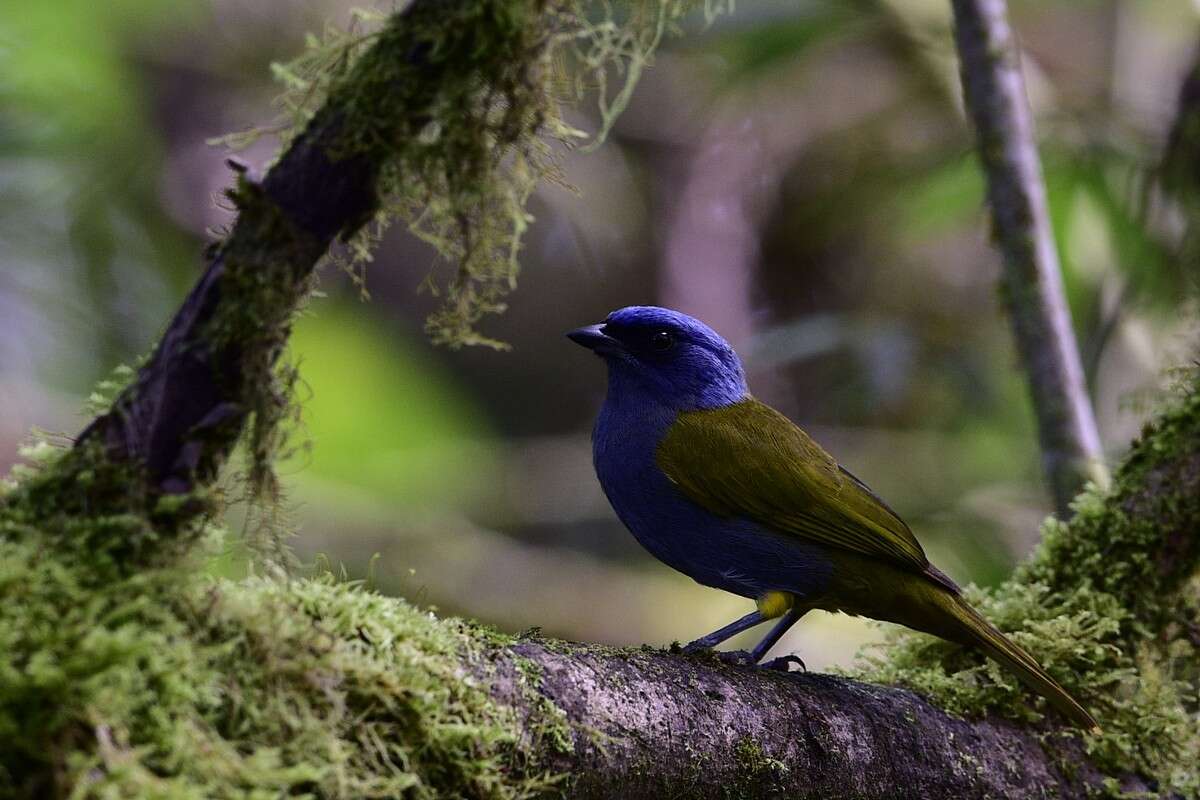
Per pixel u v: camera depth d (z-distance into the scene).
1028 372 10.63
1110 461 11.46
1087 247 15.19
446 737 4.89
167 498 4.71
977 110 11.05
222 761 4.24
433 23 5.07
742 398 9.38
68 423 14.29
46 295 14.84
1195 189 14.10
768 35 16.50
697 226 18.92
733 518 8.74
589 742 5.45
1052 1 17.50
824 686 6.84
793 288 18.67
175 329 4.91
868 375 15.74
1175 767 7.55
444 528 16.19
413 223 5.46
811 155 18.52
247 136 5.43
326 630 4.84
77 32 15.45
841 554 8.52
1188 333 11.84
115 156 15.84
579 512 18.02
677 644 6.81
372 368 15.72
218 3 18.33
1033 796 7.11
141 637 4.26
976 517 15.41
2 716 3.94
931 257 18.23
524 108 5.30
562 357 20.22
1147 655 8.21
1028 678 7.44
